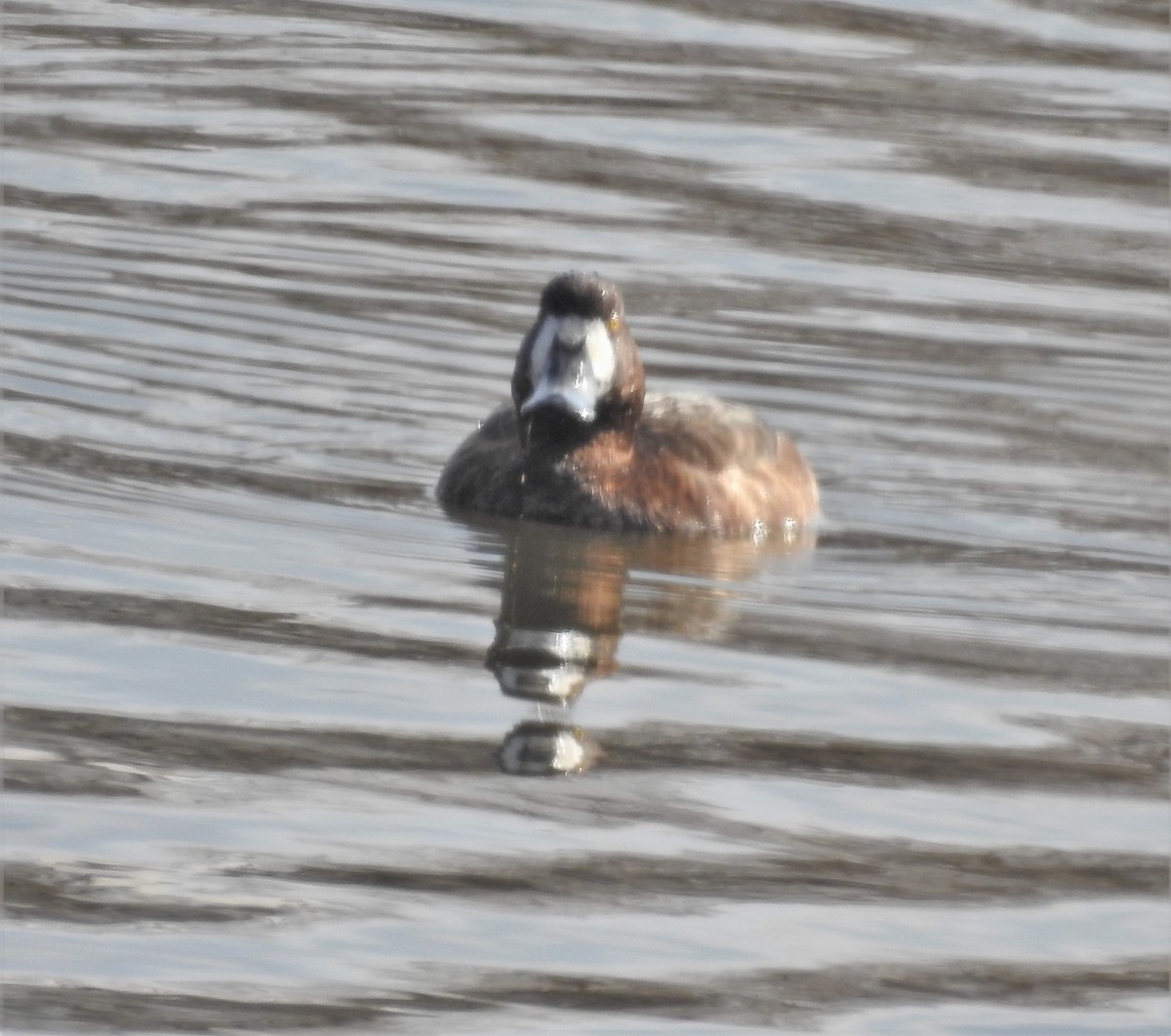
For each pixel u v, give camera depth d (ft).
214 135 67.92
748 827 29.35
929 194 65.10
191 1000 24.79
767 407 51.39
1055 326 57.21
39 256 58.54
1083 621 38.91
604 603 38.42
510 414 44.78
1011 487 47.32
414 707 32.91
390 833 28.73
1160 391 53.62
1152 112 70.49
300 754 30.99
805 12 77.71
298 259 59.21
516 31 76.07
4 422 46.83
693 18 77.15
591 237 61.36
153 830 28.53
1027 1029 24.89
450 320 55.72
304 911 26.71
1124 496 47.03
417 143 67.51
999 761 32.04
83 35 75.51
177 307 55.52
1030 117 70.03
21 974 25.18
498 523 42.68
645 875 27.91
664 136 68.28
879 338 55.72
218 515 42.01
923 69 73.20
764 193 64.59
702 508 42.91
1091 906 27.68
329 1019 24.49
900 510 45.60
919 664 36.11
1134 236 62.90
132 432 47.01
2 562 38.29
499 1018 24.64
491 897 27.20
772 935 26.61
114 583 37.60
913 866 28.48
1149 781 31.45
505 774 30.63
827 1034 24.61
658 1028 24.58
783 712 33.55
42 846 28.04
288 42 75.00
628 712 33.27
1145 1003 25.52
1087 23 76.59
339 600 37.52
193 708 32.40
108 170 65.10
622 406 42.22
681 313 56.49
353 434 48.14
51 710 32.01
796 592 39.81
